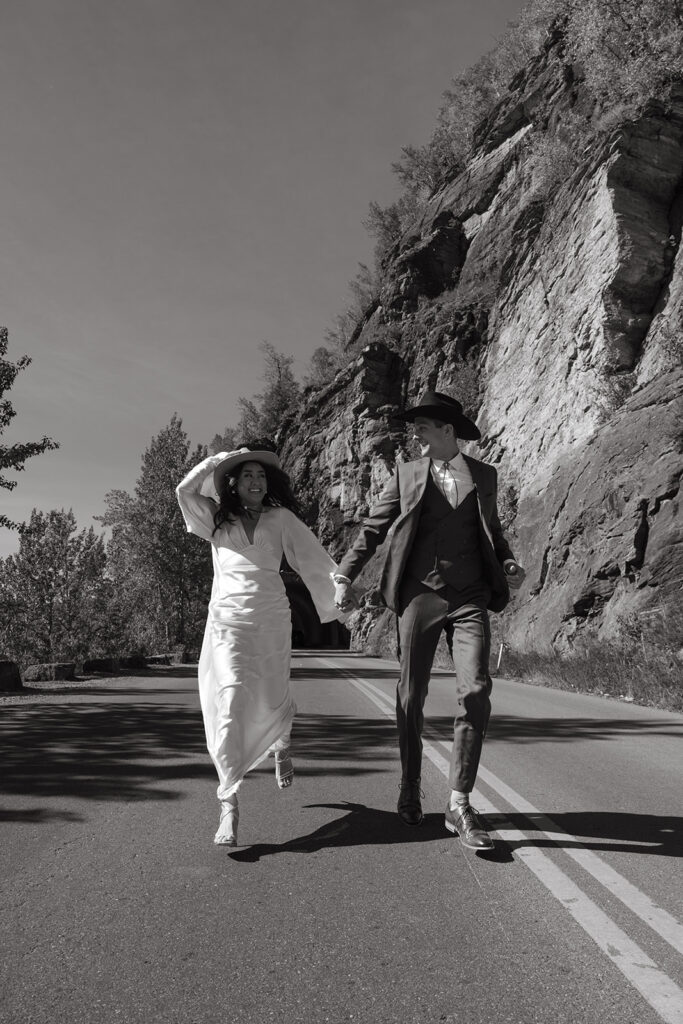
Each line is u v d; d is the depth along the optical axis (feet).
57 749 23.65
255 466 15.19
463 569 14.76
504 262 136.15
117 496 131.03
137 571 127.95
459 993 8.53
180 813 16.07
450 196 189.88
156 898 11.36
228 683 14.25
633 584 62.95
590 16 104.27
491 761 21.97
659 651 48.98
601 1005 8.26
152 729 28.02
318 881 12.10
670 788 18.43
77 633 81.82
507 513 98.78
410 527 14.88
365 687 47.80
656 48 97.81
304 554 15.58
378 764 21.63
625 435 73.67
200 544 130.72
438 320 162.81
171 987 8.68
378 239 238.89
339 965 9.21
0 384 56.39
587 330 95.55
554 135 132.77
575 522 73.87
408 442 173.06
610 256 93.76
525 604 78.64
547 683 56.44
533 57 176.24
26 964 9.24
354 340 221.66
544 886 11.82
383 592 15.12
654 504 64.49
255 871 12.57
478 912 10.83
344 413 187.11
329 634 223.10
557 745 24.90
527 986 8.69
